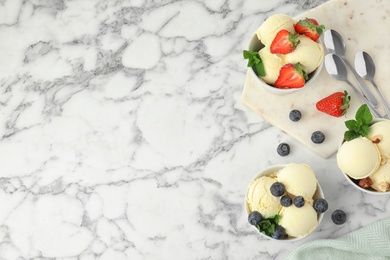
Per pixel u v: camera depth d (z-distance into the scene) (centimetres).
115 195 103
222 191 101
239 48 103
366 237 95
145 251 102
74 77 106
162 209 102
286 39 90
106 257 103
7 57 107
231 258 100
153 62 105
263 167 100
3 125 106
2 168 106
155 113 104
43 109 106
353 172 90
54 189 104
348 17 98
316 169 99
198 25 105
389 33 98
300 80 92
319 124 97
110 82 105
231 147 101
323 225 99
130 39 106
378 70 97
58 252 104
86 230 103
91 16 107
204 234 101
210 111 103
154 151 103
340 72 97
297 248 96
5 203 105
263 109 98
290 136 100
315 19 98
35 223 104
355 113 97
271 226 92
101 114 105
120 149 104
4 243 105
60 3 108
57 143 105
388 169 90
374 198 99
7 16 108
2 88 107
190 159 102
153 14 106
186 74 104
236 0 104
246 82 98
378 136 89
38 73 107
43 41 107
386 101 97
